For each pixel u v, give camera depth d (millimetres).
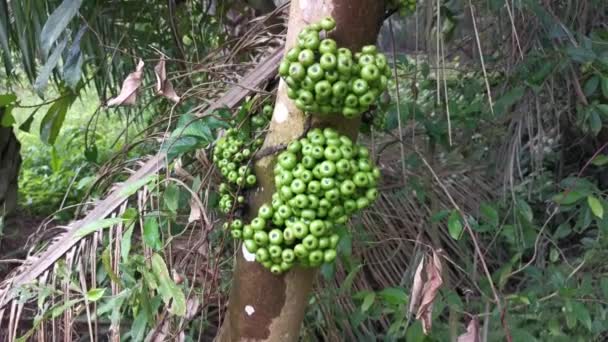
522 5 2287
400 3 1361
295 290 1407
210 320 2361
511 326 2002
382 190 2801
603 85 2225
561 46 2400
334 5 1222
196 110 1923
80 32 2285
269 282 1394
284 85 1306
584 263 2258
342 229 1385
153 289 1628
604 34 2594
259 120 1651
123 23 2971
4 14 2662
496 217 2172
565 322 2273
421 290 1411
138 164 1917
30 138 6246
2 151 3277
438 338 2037
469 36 2750
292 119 1294
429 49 1800
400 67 2541
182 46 2824
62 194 4637
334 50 1151
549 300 2201
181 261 1770
